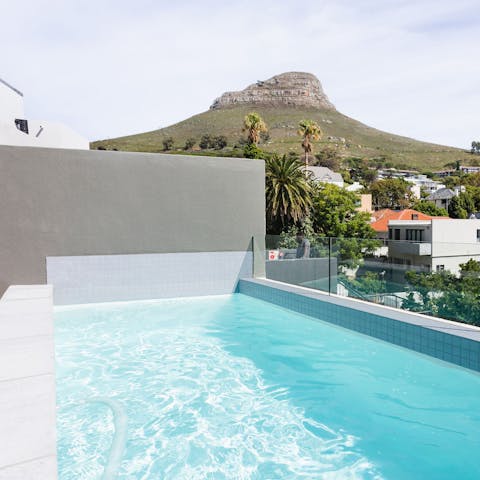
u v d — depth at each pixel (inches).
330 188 1288.1
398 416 161.6
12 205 327.3
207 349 246.2
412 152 6117.1
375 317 240.7
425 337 207.0
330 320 281.1
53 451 89.0
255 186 408.8
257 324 297.7
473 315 214.1
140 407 172.4
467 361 185.9
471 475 124.9
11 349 159.6
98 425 156.7
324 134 6441.9
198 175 385.4
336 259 317.4
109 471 127.0
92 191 348.8
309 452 138.6
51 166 336.5
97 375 207.5
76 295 346.9
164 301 371.6
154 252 370.9
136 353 240.1
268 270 410.9
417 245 254.2
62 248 341.1
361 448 140.6
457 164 4982.8
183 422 159.6
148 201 367.6
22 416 104.8
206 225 389.7
